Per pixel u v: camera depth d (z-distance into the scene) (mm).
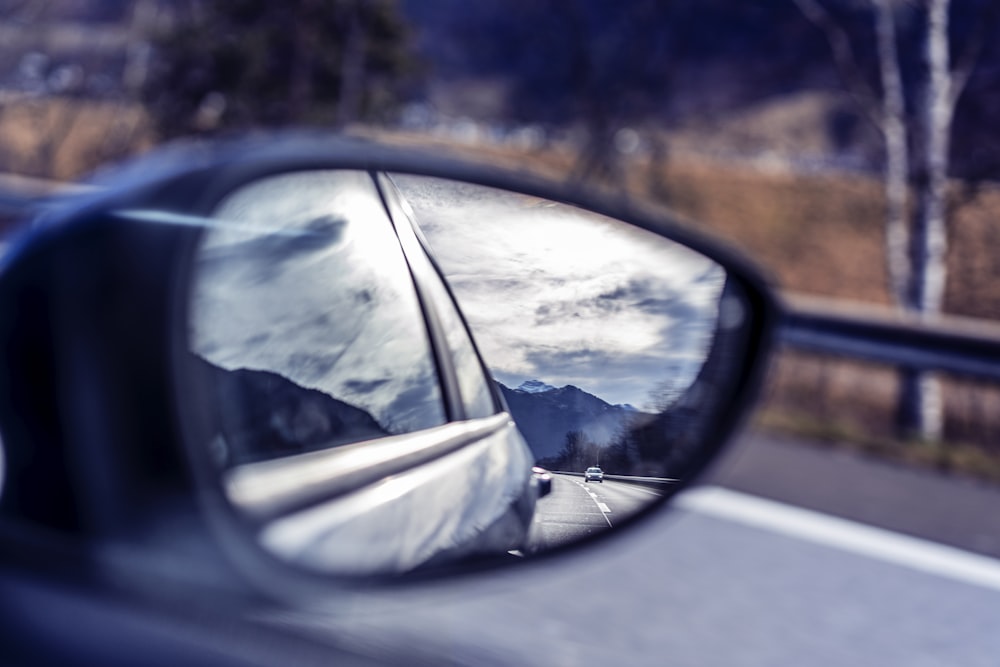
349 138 1661
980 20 11320
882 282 24656
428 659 1868
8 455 1061
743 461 5441
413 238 1724
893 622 3334
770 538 4074
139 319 1094
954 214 11977
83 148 22391
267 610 1184
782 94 12898
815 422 6668
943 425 12414
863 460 5871
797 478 5188
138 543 1058
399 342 1637
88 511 1046
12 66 18984
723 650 2998
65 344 1056
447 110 20656
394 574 1389
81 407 1045
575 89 13445
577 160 13945
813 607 3393
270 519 1232
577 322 1623
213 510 1120
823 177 28141
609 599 3240
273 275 1394
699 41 12859
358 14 20891
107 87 20844
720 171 29922
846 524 4402
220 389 1229
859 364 13891
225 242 1281
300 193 1499
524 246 1670
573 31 13180
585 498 1525
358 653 1480
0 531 1052
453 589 1449
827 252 25797
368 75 24625
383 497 1428
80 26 20016
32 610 1057
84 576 1056
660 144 13664
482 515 1528
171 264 1140
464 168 1730
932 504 4980
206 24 23672
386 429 1534
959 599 3598
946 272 13195
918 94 11812
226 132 23750
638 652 2910
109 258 1095
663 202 15766
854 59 11922
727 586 3482
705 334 1882
